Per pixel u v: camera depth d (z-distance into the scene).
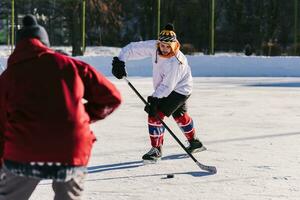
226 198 5.39
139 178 6.22
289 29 45.03
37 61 3.24
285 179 6.18
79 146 3.20
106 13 44.44
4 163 3.22
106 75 24.95
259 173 6.46
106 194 5.52
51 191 5.58
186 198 5.39
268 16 45.56
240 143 8.50
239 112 12.45
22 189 3.24
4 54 34.28
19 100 3.18
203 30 44.28
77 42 37.00
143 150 7.86
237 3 46.91
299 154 7.62
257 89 18.47
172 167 6.79
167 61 6.73
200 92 17.28
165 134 9.35
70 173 3.18
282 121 11.05
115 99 3.37
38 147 3.13
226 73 25.80
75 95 3.22
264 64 25.75
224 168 6.73
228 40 46.00
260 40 45.38
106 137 8.96
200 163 6.55
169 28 6.76
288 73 25.58
